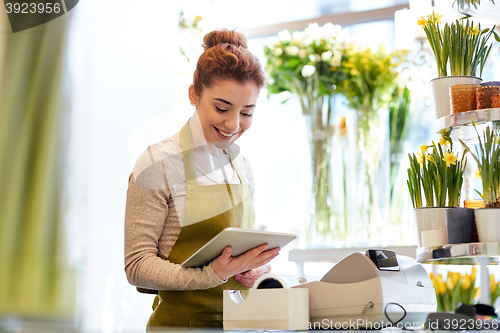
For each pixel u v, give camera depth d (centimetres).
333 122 303
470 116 130
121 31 198
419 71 285
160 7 181
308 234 296
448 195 140
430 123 316
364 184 295
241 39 162
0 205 232
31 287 231
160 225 158
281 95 314
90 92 240
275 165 297
